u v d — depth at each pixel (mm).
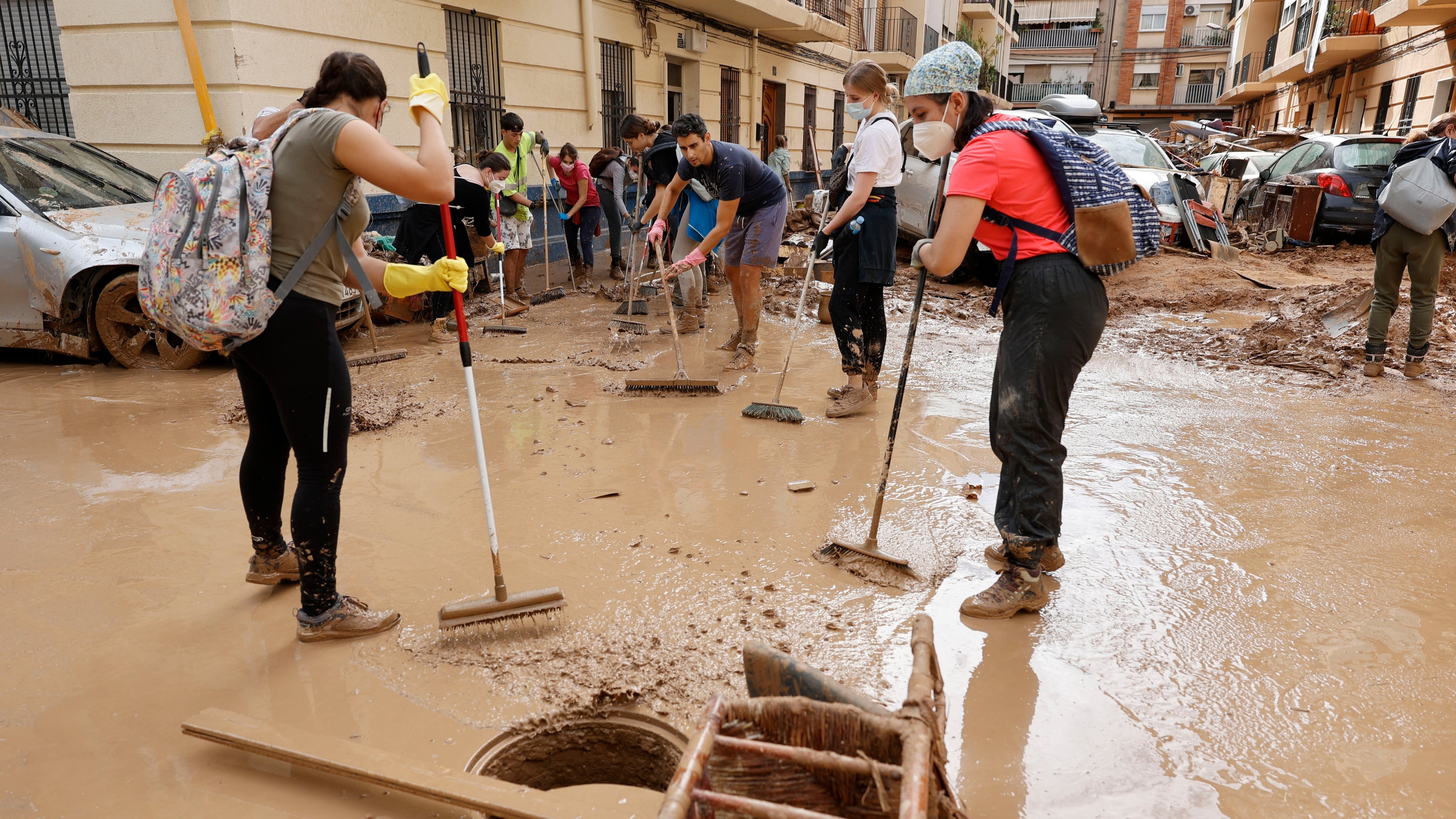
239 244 2277
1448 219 5352
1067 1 53969
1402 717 2283
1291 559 3209
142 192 6742
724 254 6473
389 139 8859
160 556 3252
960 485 3982
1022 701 2359
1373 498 3773
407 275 2602
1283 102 32375
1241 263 10828
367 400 5141
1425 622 2758
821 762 1457
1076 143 2719
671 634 2701
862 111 4703
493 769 2182
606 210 10156
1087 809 1956
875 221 4711
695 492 3875
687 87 15164
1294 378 5930
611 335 7242
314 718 2295
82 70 7602
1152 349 6840
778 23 16047
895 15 24969
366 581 3055
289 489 3875
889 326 7781
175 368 6035
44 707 2352
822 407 5215
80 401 5281
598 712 2381
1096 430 4750
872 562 3133
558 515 3611
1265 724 2262
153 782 2068
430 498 3791
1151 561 3205
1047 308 2701
